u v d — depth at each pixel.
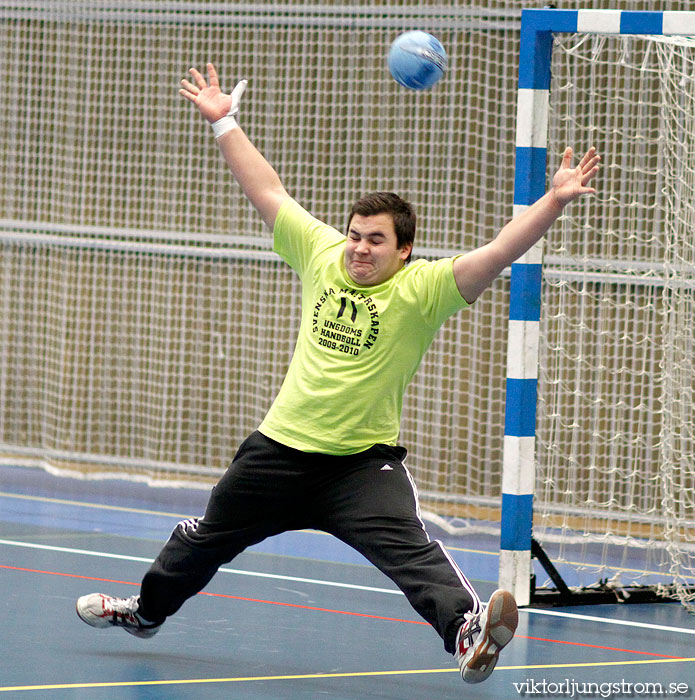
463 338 31.94
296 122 34.00
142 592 15.98
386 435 14.77
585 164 13.55
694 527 24.25
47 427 36.31
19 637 17.52
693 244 23.23
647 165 30.27
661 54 24.61
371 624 19.59
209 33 33.16
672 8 29.89
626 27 20.17
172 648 17.33
